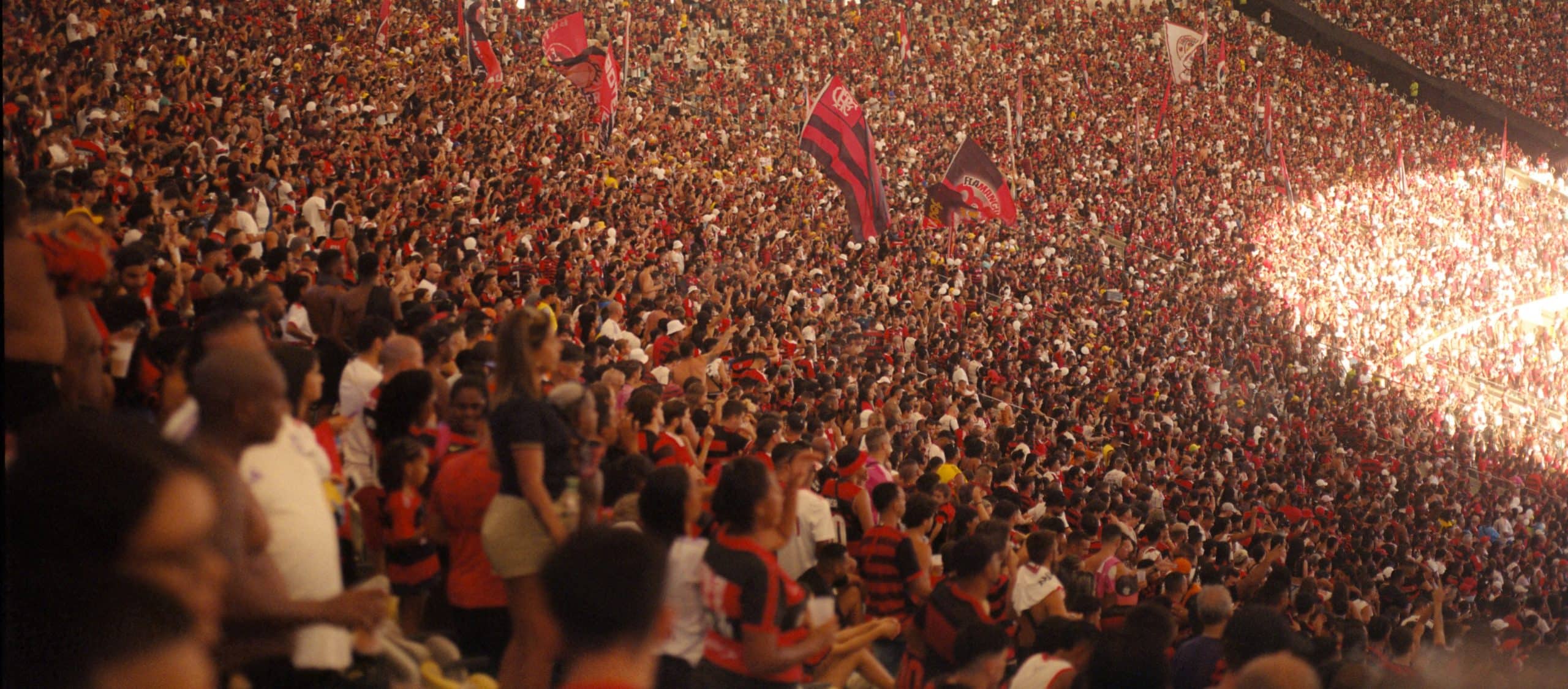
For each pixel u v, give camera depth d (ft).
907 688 24.27
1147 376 110.01
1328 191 191.62
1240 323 144.25
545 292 47.50
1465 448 139.95
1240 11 227.81
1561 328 203.10
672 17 147.43
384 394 22.40
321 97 80.89
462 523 19.02
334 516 18.43
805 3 167.12
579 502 18.45
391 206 60.08
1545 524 122.31
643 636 9.70
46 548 7.79
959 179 84.02
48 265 18.62
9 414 16.30
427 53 106.93
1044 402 87.71
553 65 105.50
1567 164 244.42
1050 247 130.93
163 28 76.07
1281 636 20.44
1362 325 168.86
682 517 18.30
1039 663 23.58
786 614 17.60
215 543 9.68
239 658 12.50
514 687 17.53
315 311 30.91
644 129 112.88
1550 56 255.50
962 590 23.94
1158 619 20.21
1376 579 69.92
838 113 67.51
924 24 174.40
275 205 55.01
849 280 93.35
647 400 28.35
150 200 36.94
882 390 66.95
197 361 16.83
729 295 68.54
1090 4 206.08
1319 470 106.01
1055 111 168.76
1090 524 39.06
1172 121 182.91
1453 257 198.59
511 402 17.90
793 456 26.99
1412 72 230.68
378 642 17.02
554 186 81.97
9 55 45.06
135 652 6.74
